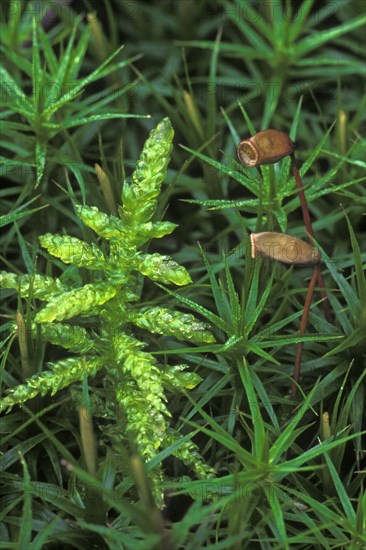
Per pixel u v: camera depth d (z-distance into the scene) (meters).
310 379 0.14
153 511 0.12
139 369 0.13
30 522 0.13
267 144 0.13
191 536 0.13
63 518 0.13
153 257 0.13
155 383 0.13
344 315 0.14
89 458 0.12
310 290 0.14
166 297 0.15
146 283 0.15
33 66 0.15
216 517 0.13
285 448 0.13
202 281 0.15
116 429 0.14
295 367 0.14
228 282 0.14
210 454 0.14
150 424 0.13
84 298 0.13
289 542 0.13
